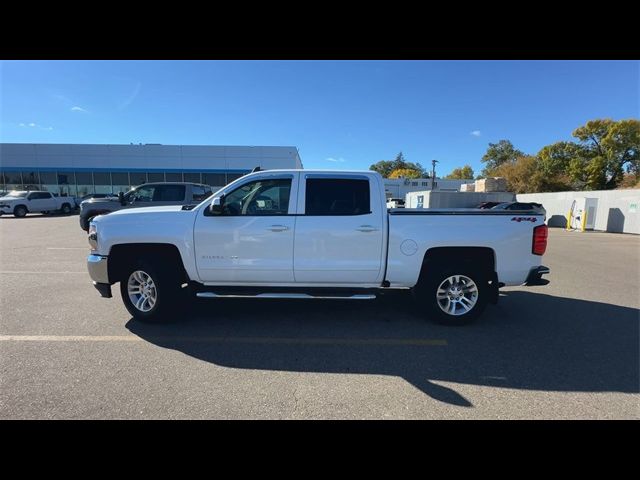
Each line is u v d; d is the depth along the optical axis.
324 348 4.04
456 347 4.09
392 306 5.56
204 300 5.86
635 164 47.34
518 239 4.59
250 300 5.86
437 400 3.02
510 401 3.02
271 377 3.38
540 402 3.01
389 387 3.23
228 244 4.55
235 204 4.67
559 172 50.75
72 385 3.19
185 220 4.60
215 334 4.42
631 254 12.05
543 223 4.63
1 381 3.25
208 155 34.22
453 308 4.75
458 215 4.57
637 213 20.50
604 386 3.27
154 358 3.75
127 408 2.87
